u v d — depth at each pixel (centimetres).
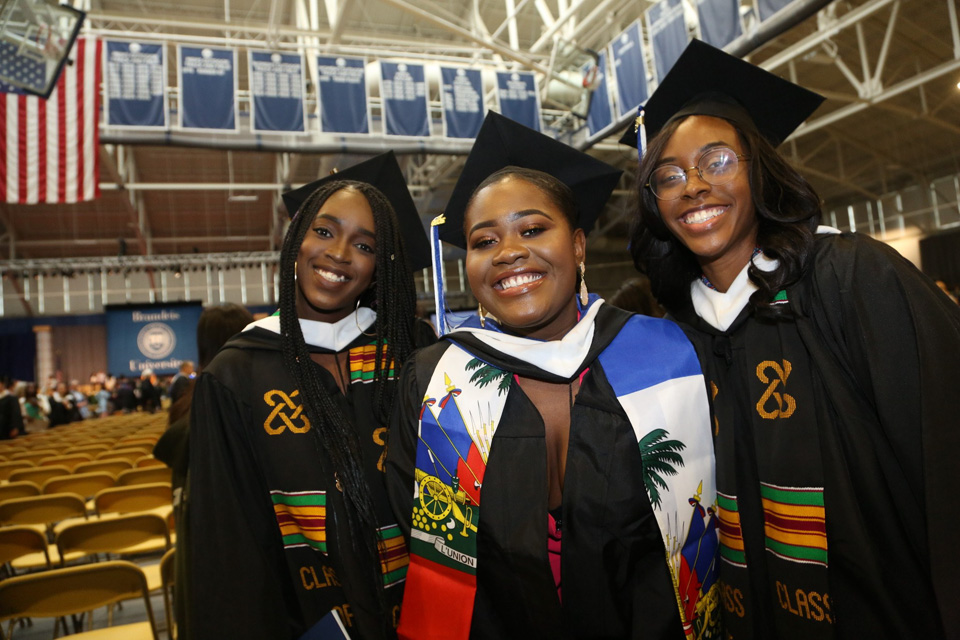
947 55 1212
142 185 1355
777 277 120
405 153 931
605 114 961
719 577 126
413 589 123
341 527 131
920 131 1606
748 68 142
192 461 135
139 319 1839
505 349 125
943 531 99
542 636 112
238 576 127
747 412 126
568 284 120
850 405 112
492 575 115
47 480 475
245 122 881
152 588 295
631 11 1043
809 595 112
